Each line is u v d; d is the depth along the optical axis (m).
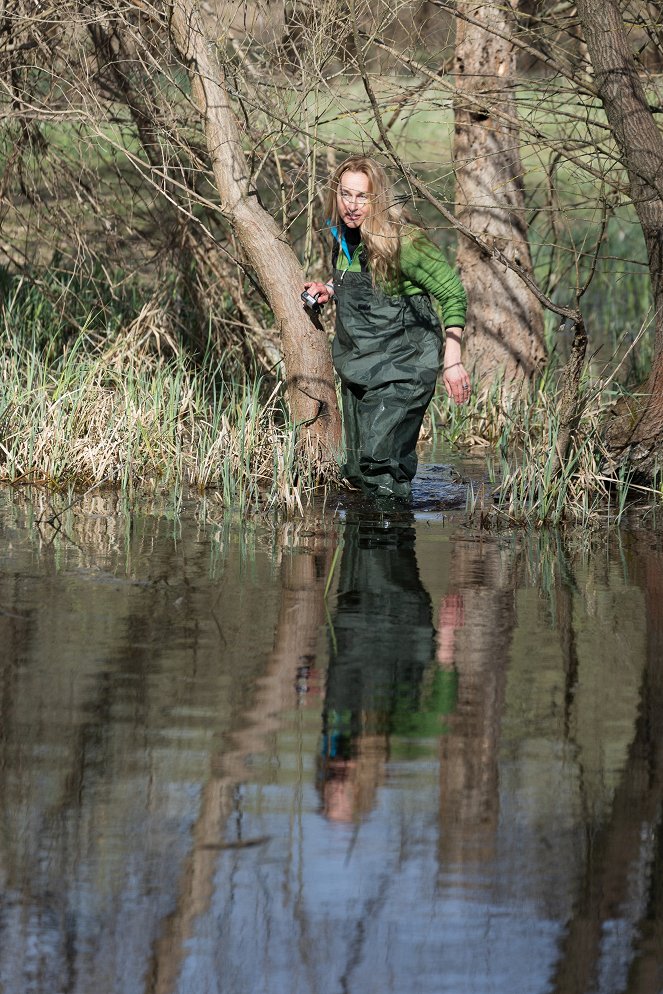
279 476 13.40
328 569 10.77
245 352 17.36
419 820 6.22
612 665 8.41
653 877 5.75
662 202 13.10
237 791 6.47
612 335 22.36
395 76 14.20
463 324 13.08
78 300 18.28
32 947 5.23
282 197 14.49
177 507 13.07
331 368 14.41
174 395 15.34
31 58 15.66
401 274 13.09
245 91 14.39
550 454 13.07
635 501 13.70
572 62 14.30
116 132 16.84
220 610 9.45
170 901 5.54
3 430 14.54
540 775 6.73
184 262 17.42
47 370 16.02
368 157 12.81
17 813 6.20
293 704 7.61
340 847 5.98
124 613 9.31
